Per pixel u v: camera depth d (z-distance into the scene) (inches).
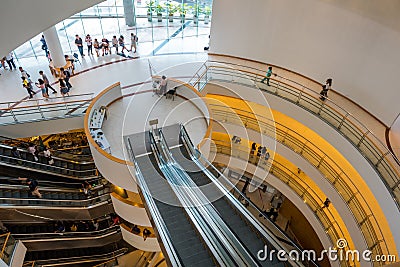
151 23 705.0
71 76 556.1
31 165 438.9
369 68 475.8
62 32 643.5
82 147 551.5
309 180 596.1
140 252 602.2
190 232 278.7
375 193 394.0
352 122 474.0
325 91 511.5
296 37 554.6
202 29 729.0
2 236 398.0
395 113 451.8
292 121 617.9
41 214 430.6
